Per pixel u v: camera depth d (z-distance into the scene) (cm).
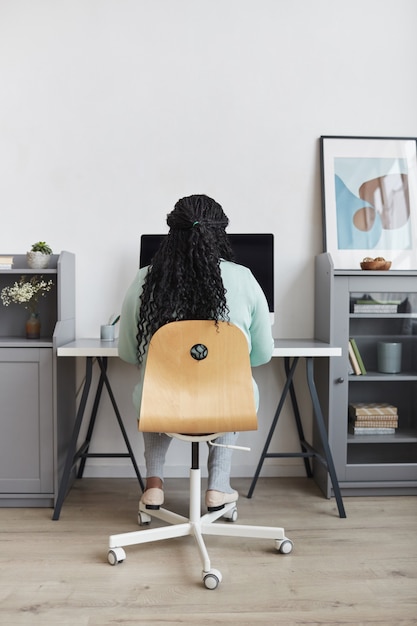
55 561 185
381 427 254
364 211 277
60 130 273
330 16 278
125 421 277
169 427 170
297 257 278
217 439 206
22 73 271
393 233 277
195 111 275
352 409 253
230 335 171
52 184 273
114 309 275
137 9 273
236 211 277
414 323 255
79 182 273
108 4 272
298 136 278
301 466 281
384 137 279
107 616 152
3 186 272
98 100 273
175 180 275
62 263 244
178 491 256
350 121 279
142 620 150
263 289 255
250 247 256
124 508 235
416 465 253
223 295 175
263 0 276
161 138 274
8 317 271
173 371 172
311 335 280
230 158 276
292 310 279
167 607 157
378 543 200
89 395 276
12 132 272
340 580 172
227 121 276
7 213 273
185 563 184
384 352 254
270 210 278
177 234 180
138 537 184
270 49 276
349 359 252
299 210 278
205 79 275
